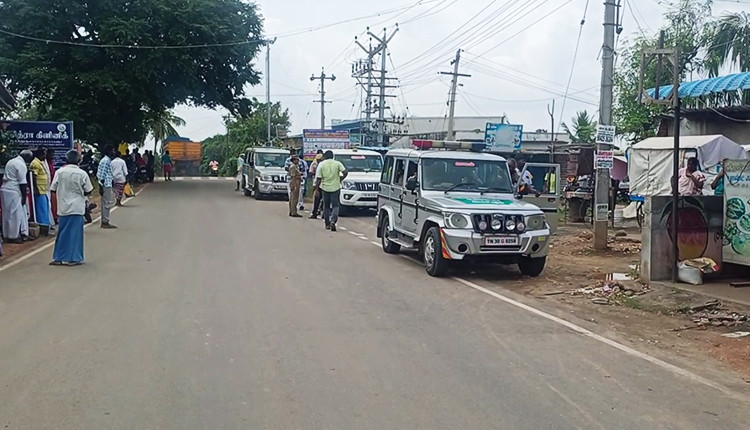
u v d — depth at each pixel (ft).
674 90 35.24
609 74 48.73
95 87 110.01
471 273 40.73
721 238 37.93
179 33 112.98
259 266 40.52
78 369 20.85
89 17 113.19
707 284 36.27
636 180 71.26
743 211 36.65
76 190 39.86
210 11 116.78
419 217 41.22
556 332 26.86
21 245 47.73
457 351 23.70
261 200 94.43
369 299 32.04
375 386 19.80
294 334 25.26
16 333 24.89
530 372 21.56
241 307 29.53
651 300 33.30
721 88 55.06
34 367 21.02
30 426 16.52
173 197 97.35
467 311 30.17
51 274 37.01
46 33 111.45
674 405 18.93
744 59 74.79
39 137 58.95
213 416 17.29
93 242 50.24
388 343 24.43
